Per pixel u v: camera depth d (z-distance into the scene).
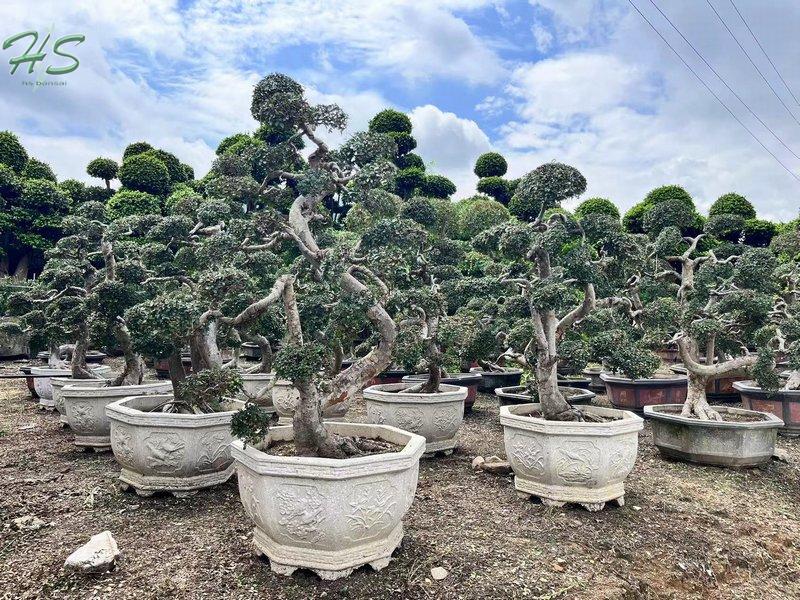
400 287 5.67
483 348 6.38
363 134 4.73
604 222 5.89
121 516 4.16
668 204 7.57
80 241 6.92
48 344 8.23
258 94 4.59
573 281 5.53
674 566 3.66
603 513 4.40
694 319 6.44
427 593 3.15
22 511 4.22
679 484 5.24
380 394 6.02
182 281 6.58
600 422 4.87
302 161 4.95
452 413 6.00
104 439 5.94
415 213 6.18
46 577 3.23
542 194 5.10
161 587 3.13
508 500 4.64
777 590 3.66
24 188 17.23
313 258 4.46
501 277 5.98
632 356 5.43
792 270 8.94
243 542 3.71
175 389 5.26
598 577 3.37
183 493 4.53
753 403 7.50
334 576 3.20
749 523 4.43
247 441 3.50
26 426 7.16
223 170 5.12
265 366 8.09
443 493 4.80
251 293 5.99
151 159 20.11
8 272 17.88
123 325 6.35
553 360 5.29
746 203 14.62
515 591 3.17
